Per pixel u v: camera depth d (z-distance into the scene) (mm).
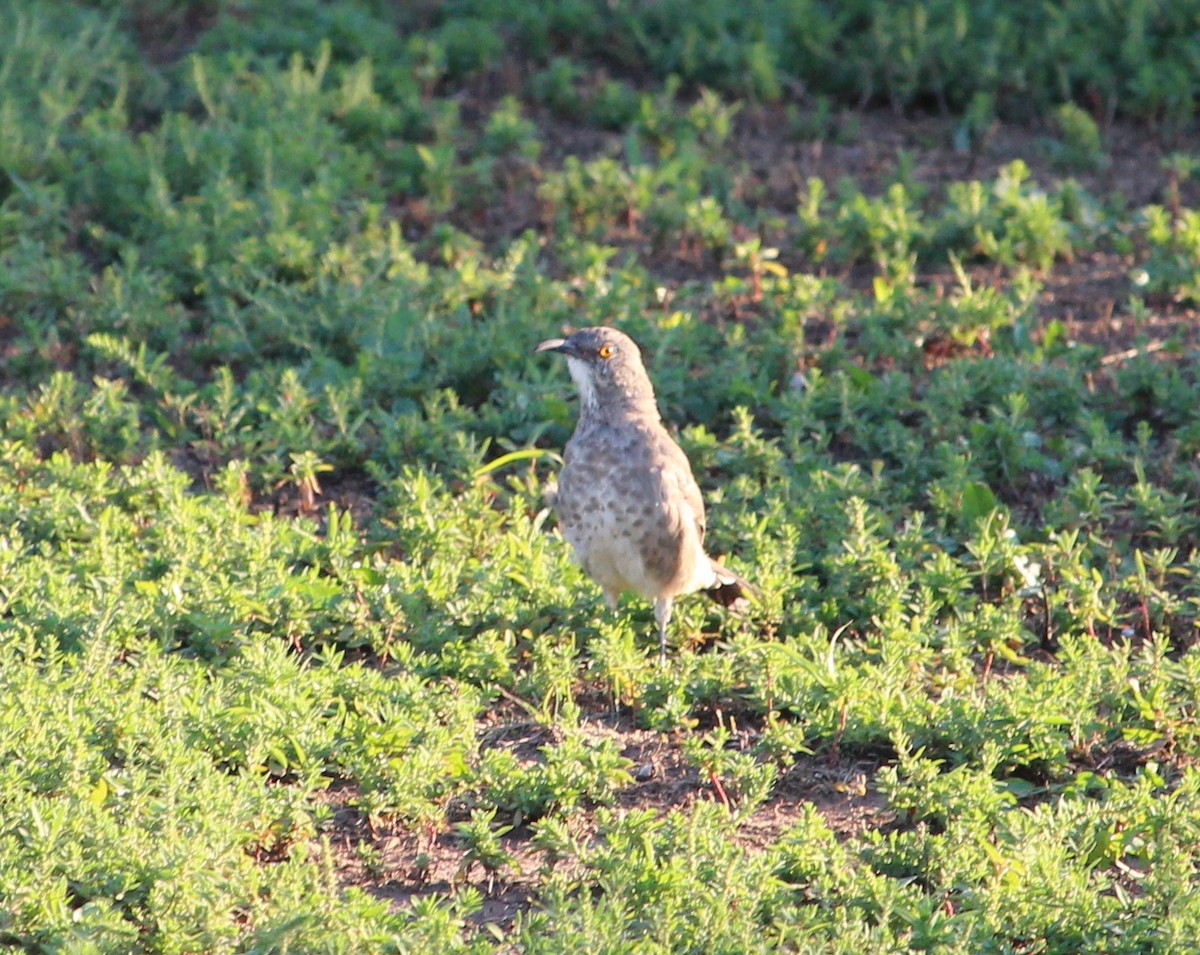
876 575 20234
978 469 22594
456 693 17875
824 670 17734
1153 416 24859
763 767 16078
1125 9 37125
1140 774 16391
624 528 18828
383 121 33375
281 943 13242
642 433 18906
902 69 36469
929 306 26625
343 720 16812
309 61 36250
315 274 27703
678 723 17703
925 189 31734
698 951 13594
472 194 31375
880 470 22953
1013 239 29844
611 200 31062
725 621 19891
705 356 25641
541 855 15625
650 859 14445
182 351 26453
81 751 15188
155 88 34562
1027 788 16844
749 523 21016
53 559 19750
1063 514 21719
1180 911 14047
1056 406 24609
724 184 32156
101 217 30125
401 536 20859
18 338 26609
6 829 14391
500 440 23672
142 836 14422
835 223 29719
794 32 37844
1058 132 35812
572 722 16844
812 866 14906
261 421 24359
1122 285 29281
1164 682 17781
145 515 21328
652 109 34812
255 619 18953
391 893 15109
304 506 22406
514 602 19250
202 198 29406
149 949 13656
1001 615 19328
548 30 38750
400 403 24625
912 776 16172
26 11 36969
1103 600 20453
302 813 15297
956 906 14781
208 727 16250
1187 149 35062
